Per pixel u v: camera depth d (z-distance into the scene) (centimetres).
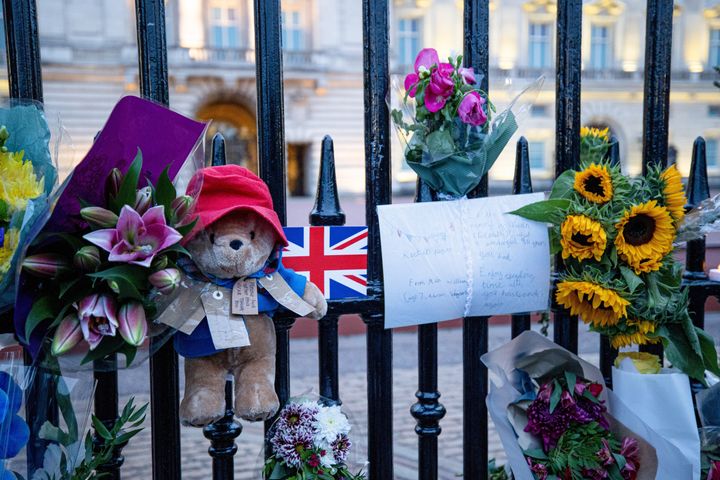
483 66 176
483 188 183
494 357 179
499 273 179
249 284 147
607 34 2147
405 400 480
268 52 163
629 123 2131
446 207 176
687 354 180
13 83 147
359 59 2350
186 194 138
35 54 148
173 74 2194
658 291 174
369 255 175
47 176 132
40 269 124
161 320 136
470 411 190
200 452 373
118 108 126
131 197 128
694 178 196
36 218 123
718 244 325
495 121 174
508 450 178
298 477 154
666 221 170
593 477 169
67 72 1944
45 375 142
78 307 125
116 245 124
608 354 200
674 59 2142
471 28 175
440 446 388
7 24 146
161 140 135
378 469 180
